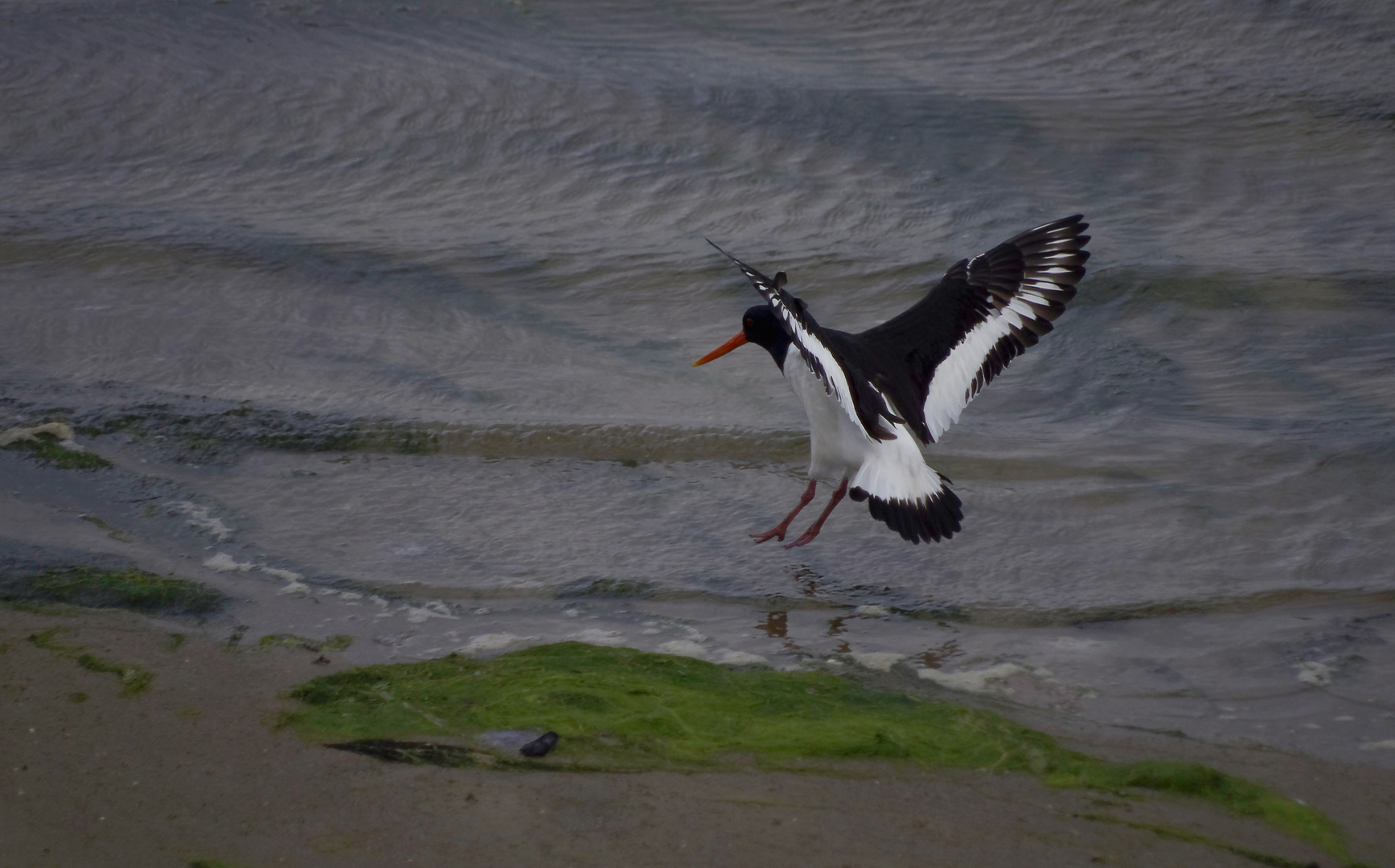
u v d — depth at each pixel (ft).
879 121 65.31
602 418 40.19
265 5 77.30
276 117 64.44
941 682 26.91
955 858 20.71
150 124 63.52
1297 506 35.06
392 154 61.57
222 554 32.14
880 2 78.74
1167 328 47.16
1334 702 25.89
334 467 37.29
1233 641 28.50
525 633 28.91
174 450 37.73
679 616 29.89
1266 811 21.98
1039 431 40.24
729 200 58.29
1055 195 58.65
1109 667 27.50
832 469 33.01
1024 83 69.56
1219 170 60.75
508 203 57.88
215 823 21.42
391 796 22.20
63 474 35.83
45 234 53.06
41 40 70.90
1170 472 37.14
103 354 44.01
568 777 22.77
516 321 48.34
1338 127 63.93
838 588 31.37
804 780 22.84
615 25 76.38
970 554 33.06
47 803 21.88
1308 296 48.96
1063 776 23.04
